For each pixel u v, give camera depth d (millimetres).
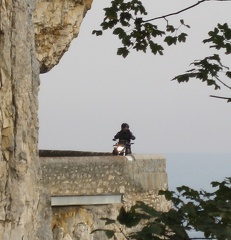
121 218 18047
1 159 33406
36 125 34938
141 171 51219
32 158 34812
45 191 35562
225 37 22547
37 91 35125
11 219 33531
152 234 17859
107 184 49688
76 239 47938
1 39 33062
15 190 33625
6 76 33219
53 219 47500
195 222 18000
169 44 25391
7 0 33094
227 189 19078
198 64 22625
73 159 48344
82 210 48406
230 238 17578
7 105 33344
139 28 25281
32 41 34969
